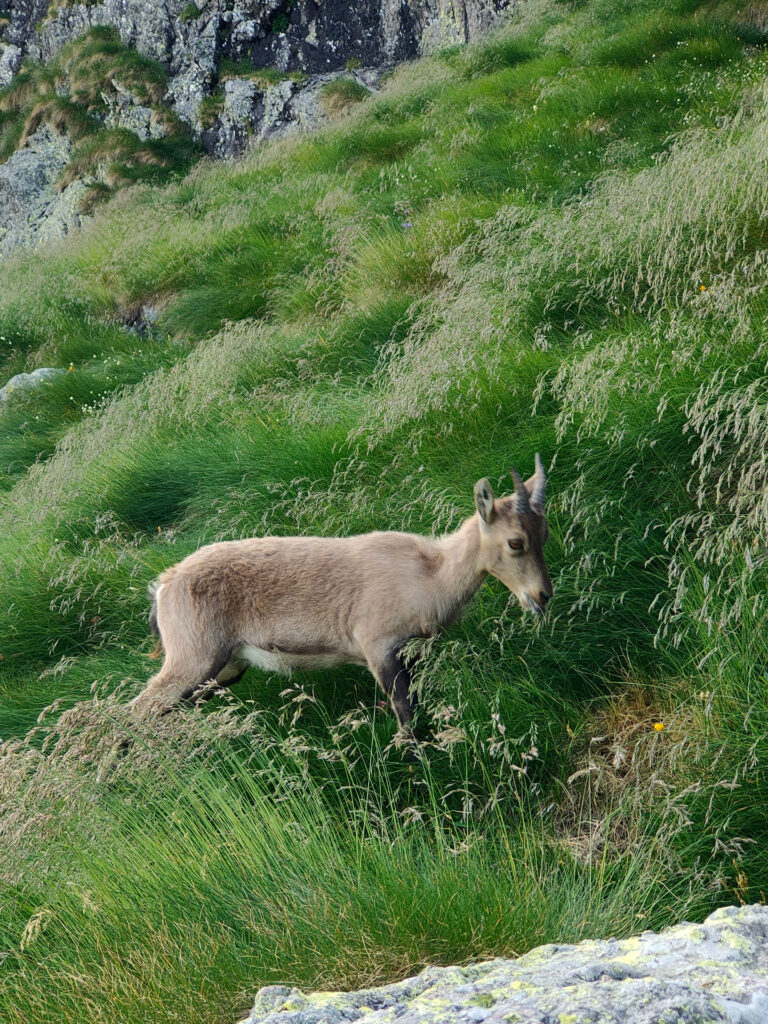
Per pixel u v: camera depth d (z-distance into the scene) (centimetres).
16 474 1223
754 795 414
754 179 800
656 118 1483
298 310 1354
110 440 1058
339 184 1845
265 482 787
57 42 3416
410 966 339
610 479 615
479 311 871
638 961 256
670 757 428
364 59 2967
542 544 509
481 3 2727
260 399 1021
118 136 3031
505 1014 223
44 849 432
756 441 567
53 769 454
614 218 927
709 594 475
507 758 450
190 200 2245
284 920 359
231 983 343
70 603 730
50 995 364
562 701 507
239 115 2925
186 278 1733
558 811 469
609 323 825
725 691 452
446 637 539
